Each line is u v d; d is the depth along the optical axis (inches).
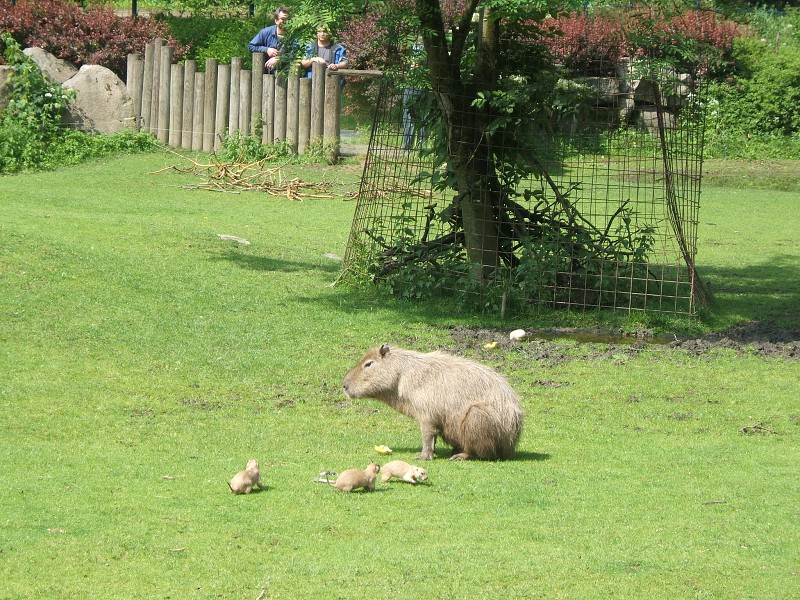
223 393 401.4
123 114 1054.4
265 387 411.8
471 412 320.2
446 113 559.8
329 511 272.8
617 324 527.8
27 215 655.8
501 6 517.0
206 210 796.0
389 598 217.5
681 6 617.0
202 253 619.2
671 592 222.7
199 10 1405.0
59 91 1012.5
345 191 915.4
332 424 370.3
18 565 231.0
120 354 435.2
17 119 986.1
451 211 579.2
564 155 608.4
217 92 1028.5
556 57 588.4
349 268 584.4
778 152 1175.0
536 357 468.8
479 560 238.7
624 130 711.1
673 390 424.5
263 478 301.1
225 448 336.5
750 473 315.6
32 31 1137.4
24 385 391.2
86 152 992.2
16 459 313.4
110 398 386.3
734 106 1221.7
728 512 277.3
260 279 578.2
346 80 1040.8
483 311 543.8
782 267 695.7
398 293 566.9
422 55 570.3
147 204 797.2
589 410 395.2
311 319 510.9
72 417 363.3
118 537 249.1
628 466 322.3
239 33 1273.4
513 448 327.3
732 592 223.3
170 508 271.6
